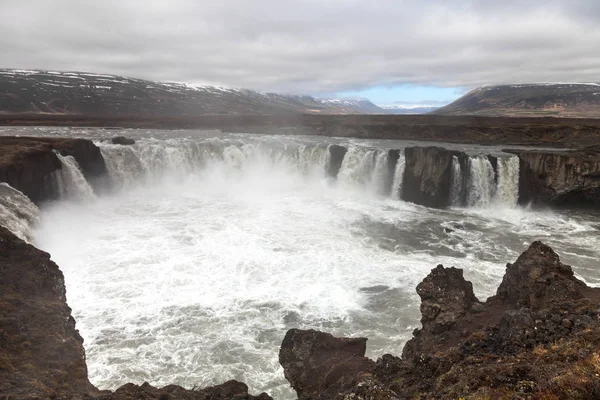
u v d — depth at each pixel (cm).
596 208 4316
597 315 1176
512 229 3556
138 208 3944
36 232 2911
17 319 1420
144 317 2019
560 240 3244
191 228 3312
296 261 2716
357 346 1486
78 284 2306
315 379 1377
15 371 1193
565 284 1496
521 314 1197
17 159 3328
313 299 2234
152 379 1614
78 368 1302
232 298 2222
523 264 1652
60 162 3859
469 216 4016
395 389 1010
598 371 802
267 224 3491
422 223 3703
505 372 880
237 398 1173
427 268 2656
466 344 1187
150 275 2450
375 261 2767
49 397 1071
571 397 750
